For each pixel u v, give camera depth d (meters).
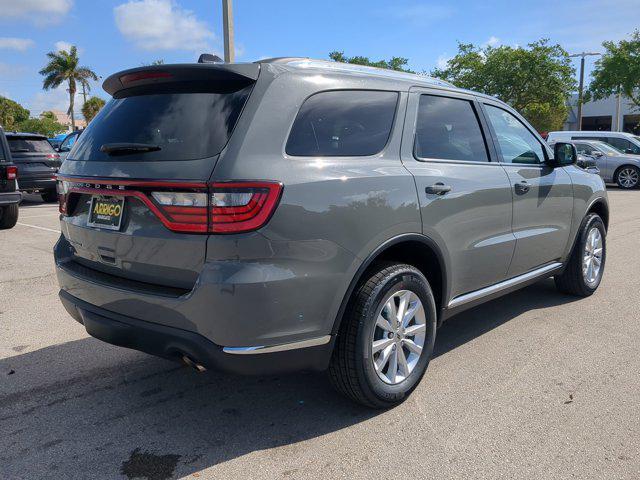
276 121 2.68
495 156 4.02
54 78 53.97
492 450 2.76
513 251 4.11
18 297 5.47
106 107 3.29
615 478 2.54
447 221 3.38
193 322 2.56
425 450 2.77
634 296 5.39
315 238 2.64
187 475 2.59
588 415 3.09
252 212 2.48
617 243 8.13
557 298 5.34
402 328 3.17
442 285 3.47
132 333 2.80
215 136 2.61
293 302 2.60
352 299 2.93
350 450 2.78
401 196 3.05
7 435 2.95
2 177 9.20
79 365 3.84
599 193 5.30
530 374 3.63
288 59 3.01
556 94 28.36
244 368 2.59
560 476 2.55
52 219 10.99
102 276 3.00
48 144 13.66
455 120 3.77
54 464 2.68
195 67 2.76
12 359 3.95
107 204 2.94
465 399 3.29
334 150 2.89
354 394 3.02
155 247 2.68
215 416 3.14
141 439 2.90
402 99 3.37
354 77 3.14
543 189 4.40
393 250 3.27
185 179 2.54
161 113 2.85
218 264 2.49
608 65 29.16
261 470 2.62
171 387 3.50
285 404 3.27
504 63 28.70
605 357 3.90
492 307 5.08
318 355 2.77
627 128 45.34
